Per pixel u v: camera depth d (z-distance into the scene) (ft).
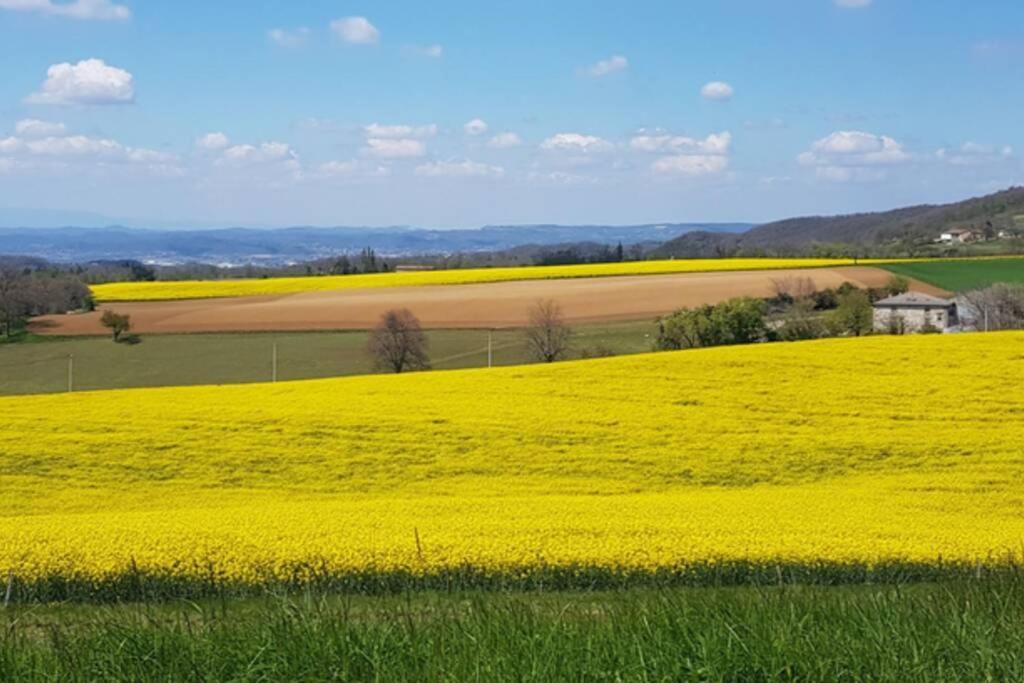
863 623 22.29
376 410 95.45
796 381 105.19
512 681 19.29
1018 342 122.01
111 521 57.82
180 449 81.61
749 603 23.31
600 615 23.80
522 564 47.21
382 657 20.40
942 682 20.13
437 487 73.41
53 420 90.17
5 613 29.76
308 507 64.13
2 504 68.44
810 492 71.36
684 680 20.02
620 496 69.92
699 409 95.76
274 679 19.98
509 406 96.99
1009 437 85.81
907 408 95.50
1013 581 25.68
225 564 46.65
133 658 20.51
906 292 229.66
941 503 67.97
